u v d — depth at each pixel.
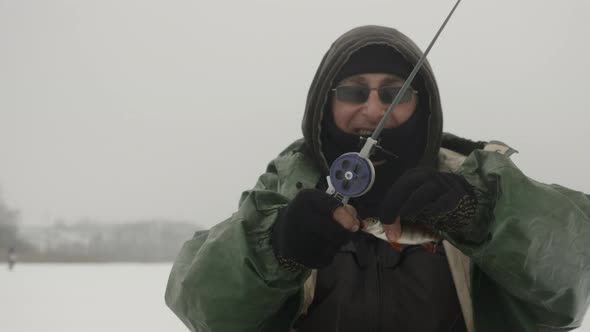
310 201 1.39
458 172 1.62
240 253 1.55
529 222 1.48
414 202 1.37
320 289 1.83
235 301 1.57
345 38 1.95
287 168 1.99
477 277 1.75
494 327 1.74
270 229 1.57
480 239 1.51
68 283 17.73
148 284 17.30
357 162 1.47
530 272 1.50
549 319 1.62
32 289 15.06
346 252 1.82
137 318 8.88
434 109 1.88
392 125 1.90
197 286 1.59
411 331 1.77
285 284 1.55
